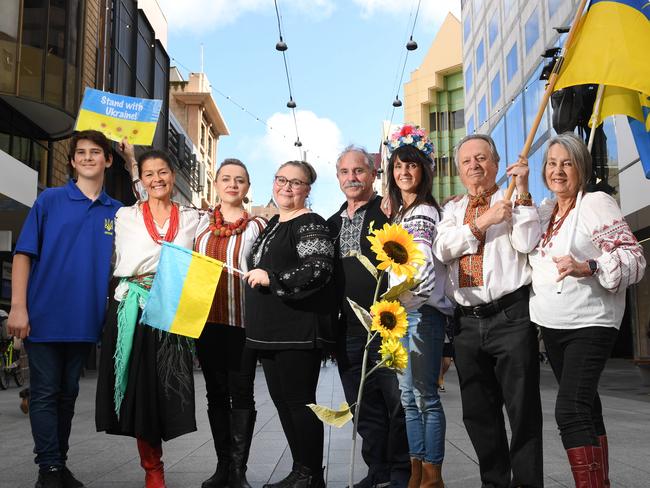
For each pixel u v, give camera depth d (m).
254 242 3.99
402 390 3.48
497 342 3.29
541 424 3.24
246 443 3.83
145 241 3.86
